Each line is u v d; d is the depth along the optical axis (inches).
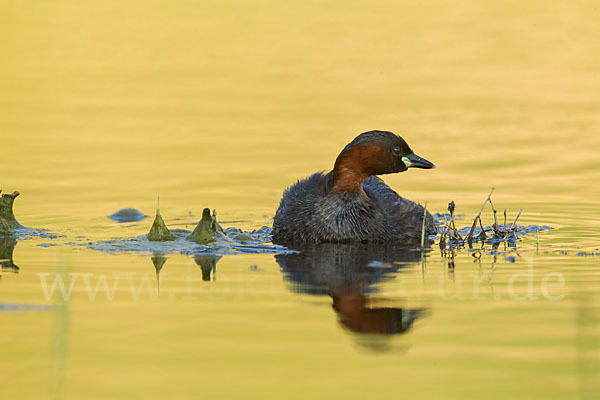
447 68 1189.1
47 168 781.3
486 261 477.4
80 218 611.2
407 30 1391.5
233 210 650.2
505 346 323.6
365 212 555.8
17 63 1224.2
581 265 459.5
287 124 951.0
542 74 1142.3
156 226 536.1
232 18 1476.4
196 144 874.8
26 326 348.8
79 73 1187.9
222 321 356.5
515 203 654.5
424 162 577.0
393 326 350.0
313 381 291.9
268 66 1230.3
